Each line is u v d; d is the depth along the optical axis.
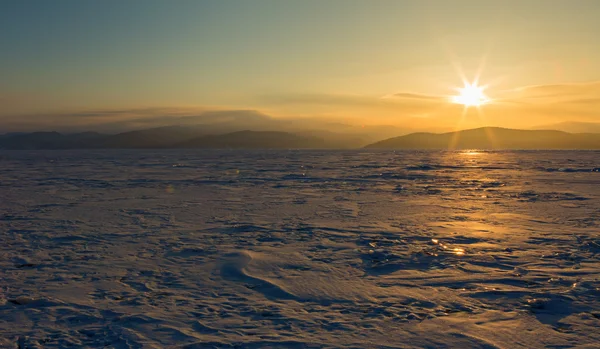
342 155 77.00
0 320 4.54
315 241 8.13
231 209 12.40
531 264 6.41
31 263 6.70
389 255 7.00
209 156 73.06
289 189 18.27
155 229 9.39
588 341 3.91
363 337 4.05
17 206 13.16
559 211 11.55
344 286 5.56
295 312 4.71
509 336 4.04
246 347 3.88
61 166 40.19
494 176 24.89
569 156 63.53
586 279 5.64
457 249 7.38
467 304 4.87
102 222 10.30
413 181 21.94
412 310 4.72
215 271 6.26
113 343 3.99
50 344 3.98
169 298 5.17
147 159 58.50
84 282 5.78
